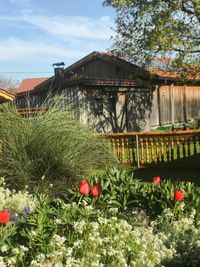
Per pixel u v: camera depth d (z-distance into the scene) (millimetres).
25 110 11469
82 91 22734
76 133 9852
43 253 3836
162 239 4637
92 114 23250
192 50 26188
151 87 28391
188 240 4625
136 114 26922
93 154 10008
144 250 4117
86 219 4410
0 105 10578
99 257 3955
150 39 25094
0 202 5797
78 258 3941
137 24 26203
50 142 9297
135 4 25781
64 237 4000
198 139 13414
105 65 29578
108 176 5879
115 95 25141
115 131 25047
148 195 5449
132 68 27984
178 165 13641
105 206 5176
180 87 31656
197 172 12703
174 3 24875
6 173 9086
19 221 4297
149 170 13367
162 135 13859
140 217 5219
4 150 9398
